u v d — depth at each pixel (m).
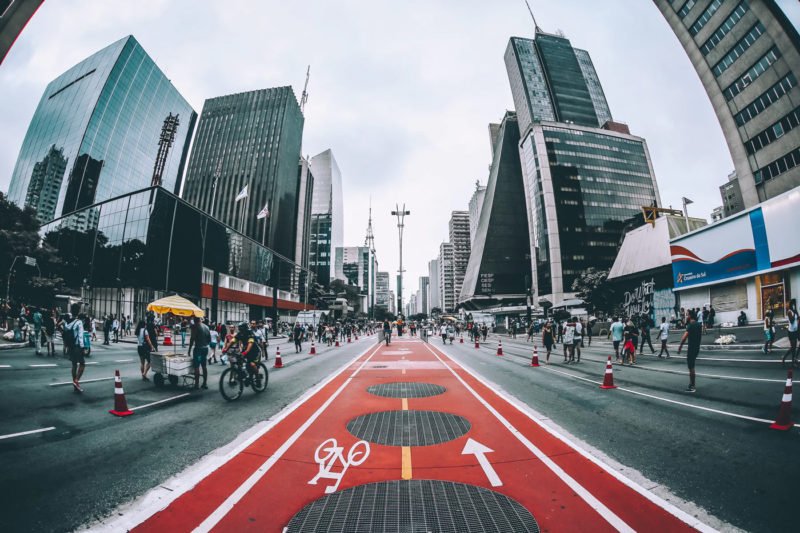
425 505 3.54
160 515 3.35
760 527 3.06
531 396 8.80
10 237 32.47
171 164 100.50
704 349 18.34
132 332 35.16
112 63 79.44
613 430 5.93
